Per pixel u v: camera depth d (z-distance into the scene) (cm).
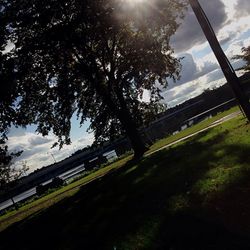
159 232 769
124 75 3356
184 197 918
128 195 1276
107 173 2831
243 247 589
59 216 1565
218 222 704
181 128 5628
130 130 3278
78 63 3275
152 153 2611
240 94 1455
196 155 1411
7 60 2903
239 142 1288
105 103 3409
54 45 3036
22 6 3003
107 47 3241
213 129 2106
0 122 2933
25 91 3134
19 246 1334
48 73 3222
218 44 1437
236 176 896
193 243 665
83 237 1013
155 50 3316
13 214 3403
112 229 947
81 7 2936
